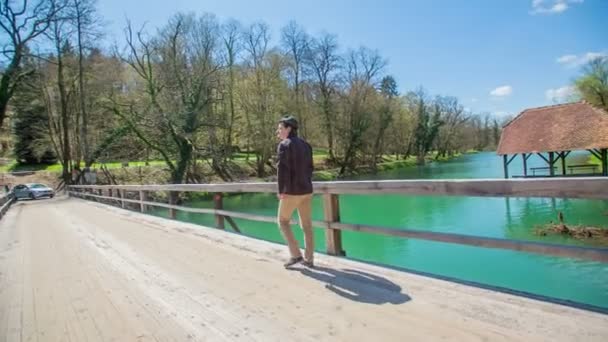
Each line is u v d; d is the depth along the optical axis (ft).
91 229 33.27
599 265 32.32
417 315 9.98
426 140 238.68
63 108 115.55
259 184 20.01
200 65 109.60
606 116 80.69
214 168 128.26
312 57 162.20
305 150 14.11
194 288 14.12
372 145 179.63
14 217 52.39
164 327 11.00
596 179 8.61
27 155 154.40
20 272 19.20
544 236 42.93
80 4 109.19
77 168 121.19
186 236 24.86
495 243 10.78
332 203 15.89
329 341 9.20
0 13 96.48
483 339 8.48
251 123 134.72
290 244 14.97
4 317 12.89
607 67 149.69
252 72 135.64
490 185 10.59
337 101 166.81
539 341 8.12
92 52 117.19
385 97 178.91
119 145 126.21
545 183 9.43
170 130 104.32
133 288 14.88
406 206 67.36
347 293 12.01
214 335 10.22
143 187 41.09
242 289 13.43
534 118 91.50
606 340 7.85
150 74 105.40
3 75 99.04
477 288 11.11
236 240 21.58
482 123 353.10
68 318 12.34
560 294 26.86
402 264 34.42
